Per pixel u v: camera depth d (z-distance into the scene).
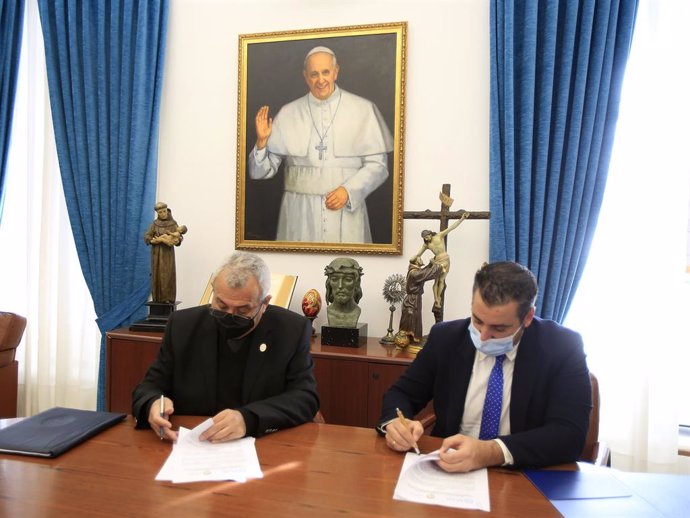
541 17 2.52
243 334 1.75
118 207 3.03
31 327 3.25
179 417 1.61
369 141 2.77
